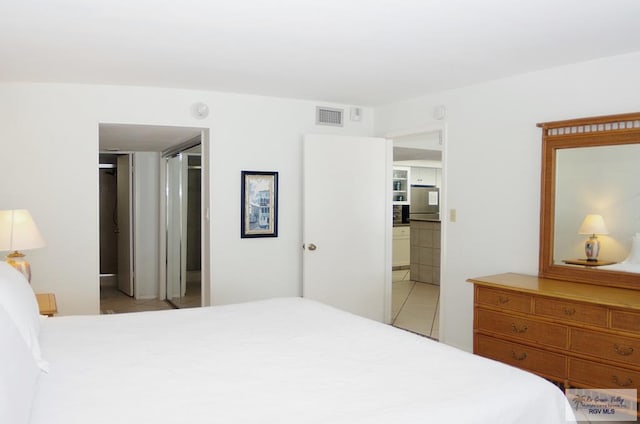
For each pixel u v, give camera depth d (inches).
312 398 63.6
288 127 187.0
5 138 151.4
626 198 124.5
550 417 67.5
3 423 46.5
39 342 86.2
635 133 122.3
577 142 132.8
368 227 197.0
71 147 157.5
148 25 104.7
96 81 154.9
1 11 96.6
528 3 92.5
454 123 167.6
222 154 175.8
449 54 126.3
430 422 57.3
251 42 116.5
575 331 115.8
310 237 186.2
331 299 190.4
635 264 122.6
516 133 148.6
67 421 56.2
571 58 129.4
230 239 178.4
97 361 77.1
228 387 67.3
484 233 158.2
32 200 154.3
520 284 130.1
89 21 102.3
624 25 104.3
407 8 95.1
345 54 126.9
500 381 69.6
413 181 383.2
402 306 234.5
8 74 144.0
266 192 183.9
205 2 92.4
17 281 83.4
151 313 110.0
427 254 297.1
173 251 235.9
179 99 169.3
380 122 201.8
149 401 62.2
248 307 115.7
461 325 165.8
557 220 137.7
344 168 191.6
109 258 304.2
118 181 263.0
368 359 79.1
